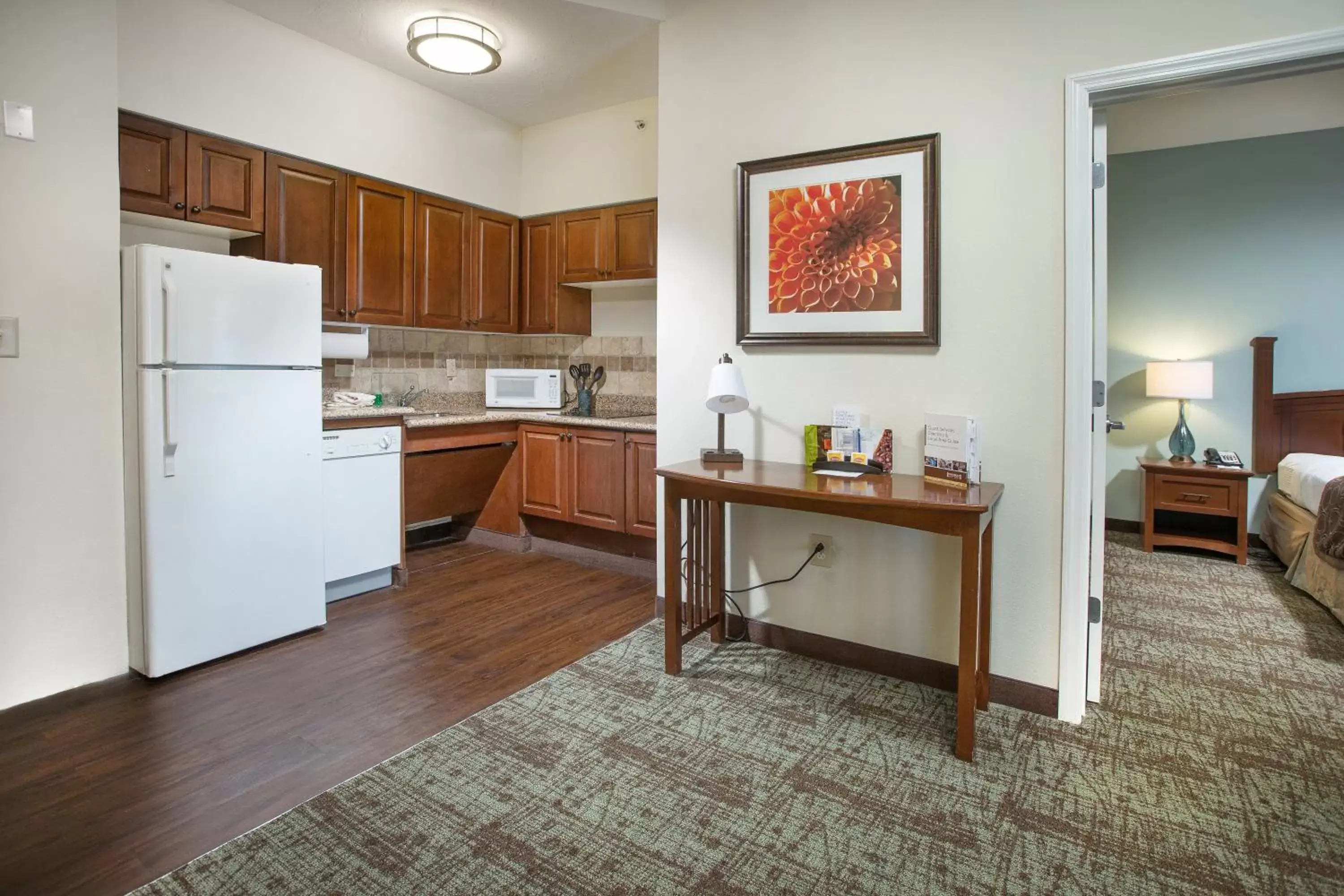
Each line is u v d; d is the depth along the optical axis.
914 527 1.95
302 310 2.77
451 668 2.54
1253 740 2.04
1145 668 2.57
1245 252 4.27
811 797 1.76
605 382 4.44
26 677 2.23
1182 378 4.20
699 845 1.58
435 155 3.86
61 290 2.26
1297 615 3.14
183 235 3.14
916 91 2.30
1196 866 1.52
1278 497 4.05
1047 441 2.15
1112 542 4.44
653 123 3.84
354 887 1.45
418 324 3.82
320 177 3.33
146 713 2.19
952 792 1.78
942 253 2.29
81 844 1.57
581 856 1.54
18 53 2.15
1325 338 4.12
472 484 4.07
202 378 2.46
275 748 1.98
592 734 2.06
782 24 2.56
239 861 1.52
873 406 2.45
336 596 3.29
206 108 2.89
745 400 2.54
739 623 2.80
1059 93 2.08
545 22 3.00
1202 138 4.21
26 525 2.22
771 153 2.62
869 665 2.51
